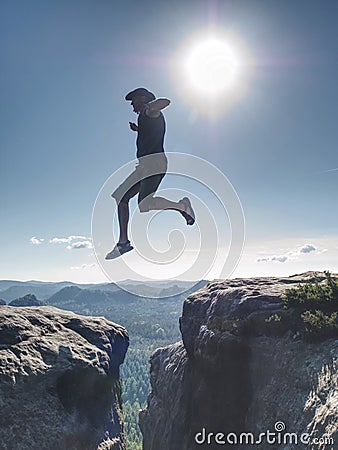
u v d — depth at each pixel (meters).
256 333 12.42
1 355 8.64
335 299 11.80
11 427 7.91
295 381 10.22
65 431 8.38
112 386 10.38
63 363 9.16
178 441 14.88
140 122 6.70
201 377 14.02
